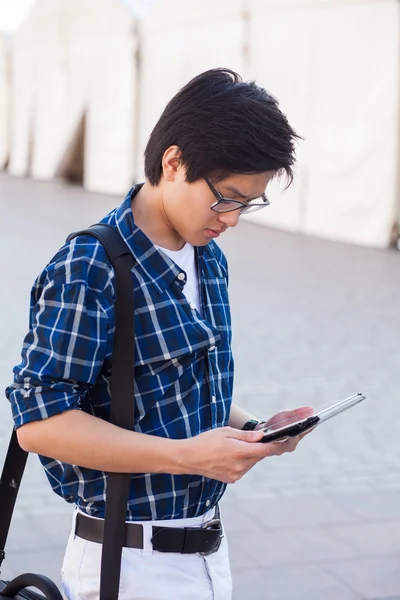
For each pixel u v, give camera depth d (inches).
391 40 598.2
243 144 73.4
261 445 73.7
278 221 705.6
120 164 906.1
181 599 81.8
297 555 183.6
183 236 79.4
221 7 726.5
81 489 80.5
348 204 639.8
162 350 77.9
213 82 75.4
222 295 86.4
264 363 322.3
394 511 206.4
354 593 169.6
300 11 653.3
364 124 622.8
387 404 281.4
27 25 1082.1
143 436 74.9
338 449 243.8
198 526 82.6
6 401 266.1
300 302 428.8
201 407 81.5
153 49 830.5
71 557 83.0
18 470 83.5
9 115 1179.9
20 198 852.0
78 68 968.9
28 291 422.6
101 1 901.8
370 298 444.5
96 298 75.4
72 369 74.5
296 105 666.2
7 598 85.2
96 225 78.8
